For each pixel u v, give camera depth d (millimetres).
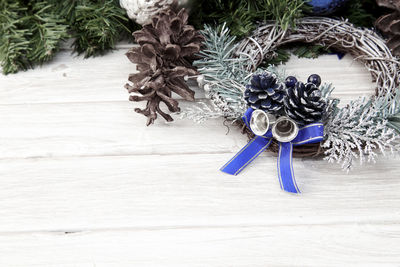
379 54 664
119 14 697
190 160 620
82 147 632
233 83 633
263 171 612
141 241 575
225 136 638
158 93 620
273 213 586
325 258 562
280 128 599
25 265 565
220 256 566
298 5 675
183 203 593
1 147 634
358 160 616
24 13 708
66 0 705
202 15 711
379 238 571
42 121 653
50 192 604
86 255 569
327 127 596
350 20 716
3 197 602
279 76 634
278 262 562
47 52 684
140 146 631
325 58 709
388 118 598
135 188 604
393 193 595
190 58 665
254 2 697
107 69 702
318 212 586
